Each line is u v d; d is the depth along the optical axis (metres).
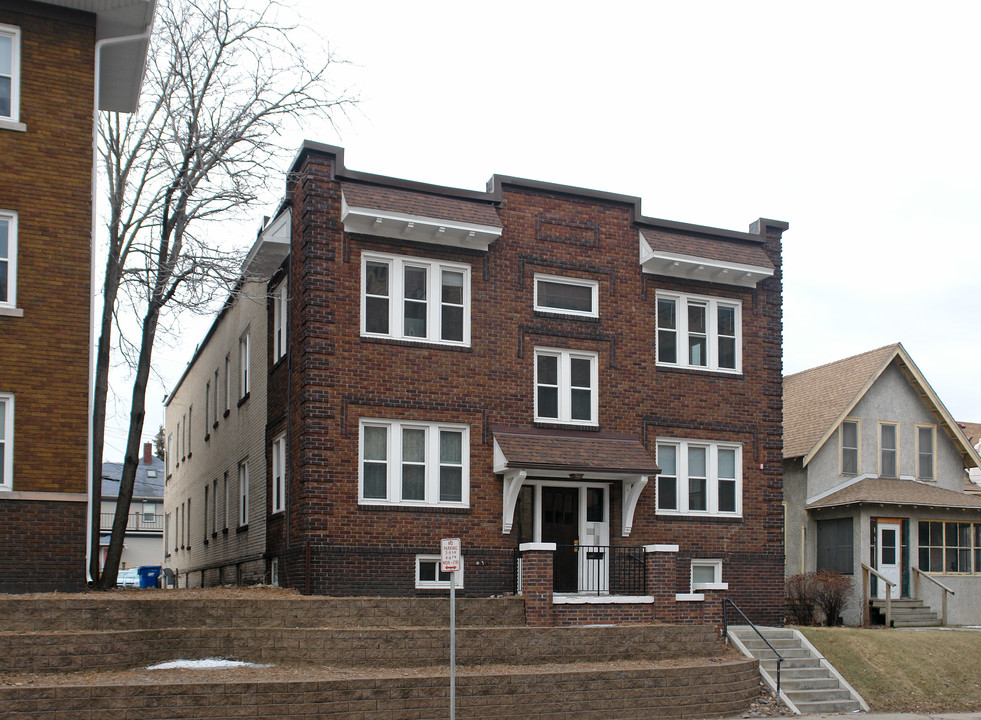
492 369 22.55
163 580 36.38
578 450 22.44
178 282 22.75
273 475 23.52
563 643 18.42
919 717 18.94
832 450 31.67
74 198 18.48
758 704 19.08
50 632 15.40
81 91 18.70
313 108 23.19
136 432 22.73
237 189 22.55
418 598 19.06
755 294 25.72
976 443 45.41
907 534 29.98
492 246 22.94
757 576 24.66
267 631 16.86
